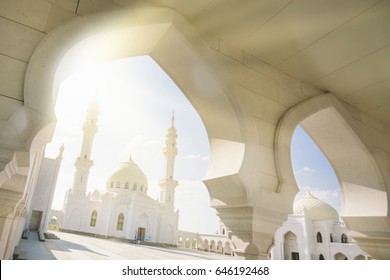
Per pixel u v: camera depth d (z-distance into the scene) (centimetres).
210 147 507
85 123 5888
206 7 408
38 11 313
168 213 6188
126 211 5738
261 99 492
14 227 646
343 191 728
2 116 262
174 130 6906
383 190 645
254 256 411
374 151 667
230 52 478
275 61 519
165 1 404
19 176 421
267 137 479
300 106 530
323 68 529
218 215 485
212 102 478
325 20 416
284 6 395
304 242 4459
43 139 291
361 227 682
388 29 425
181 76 485
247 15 416
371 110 686
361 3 384
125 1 381
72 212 5419
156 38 426
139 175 6625
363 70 527
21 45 293
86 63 391
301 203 5125
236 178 418
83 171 5700
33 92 276
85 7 346
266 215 428
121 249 2955
